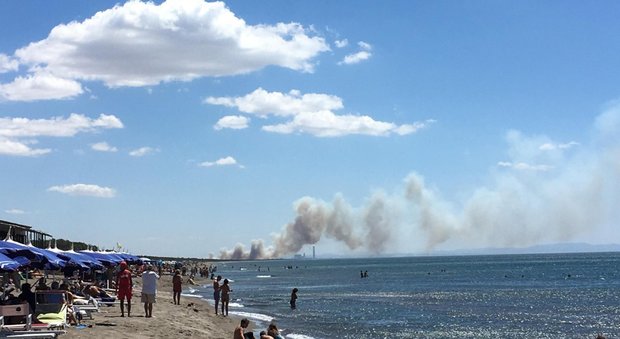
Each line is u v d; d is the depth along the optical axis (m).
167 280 92.38
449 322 41.12
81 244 69.31
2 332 17.14
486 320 42.56
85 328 21.36
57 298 21.02
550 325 39.88
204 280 104.69
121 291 26.22
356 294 71.25
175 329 24.25
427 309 50.31
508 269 167.62
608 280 102.44
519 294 70.38
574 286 86.50
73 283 34.03
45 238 54.28
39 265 23.95
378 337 33.38
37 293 20.84
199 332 25.16
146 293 26.58
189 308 37.06
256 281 114.38
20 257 20.22
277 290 80.56
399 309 50.31
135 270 67.06
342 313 46.25
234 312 43.44
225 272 187.00
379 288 85.69
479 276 126.50
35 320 19.20
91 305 25.89
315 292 76.06
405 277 128.25
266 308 49.56
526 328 38.28
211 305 47.97
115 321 24.27
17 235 47.81
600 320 42.78
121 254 39.47
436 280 111.31
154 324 24.77
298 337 32.28
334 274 156.62
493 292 74.56
